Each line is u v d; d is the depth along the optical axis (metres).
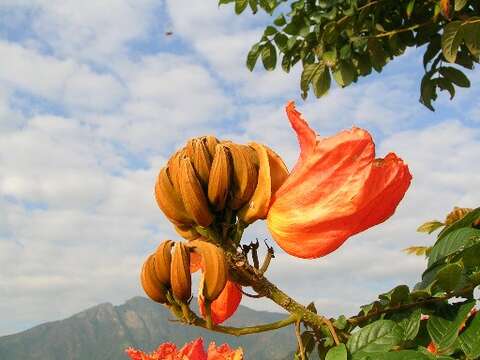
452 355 0.36
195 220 0.39
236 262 0.38
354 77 1.16
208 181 0.39
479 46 0.89
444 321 0.36
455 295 0.37
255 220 0.40
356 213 0.36
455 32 0.88
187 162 0.38
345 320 0.38
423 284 0.43
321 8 1.15
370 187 0.36
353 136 0.36
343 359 0.34
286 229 0.38
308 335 0.41
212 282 0.36
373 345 0.35
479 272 0.37
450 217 0.71
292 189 0.38
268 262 0.39
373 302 0.38
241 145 0.40
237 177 0.39
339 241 0.37
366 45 1.14
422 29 1.17
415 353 0.33
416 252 0.85
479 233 0.42
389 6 1.16
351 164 0.36
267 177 0.39
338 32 1.11
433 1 1.10
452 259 0.39
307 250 0.38
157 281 0.38
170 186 0.40
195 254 0.40
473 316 0.37
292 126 0.39
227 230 0.40
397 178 0.36
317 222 0.37
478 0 1.07
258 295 0.39
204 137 0.41
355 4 1.09
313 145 0.38
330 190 0.37
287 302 0.39
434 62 1.19
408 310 0.38
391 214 0.37
